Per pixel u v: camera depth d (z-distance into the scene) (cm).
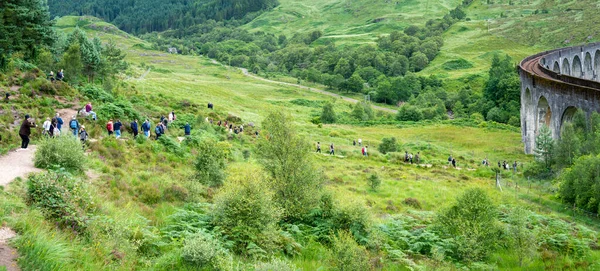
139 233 1463
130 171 2353
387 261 1772
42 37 5494
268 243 1670
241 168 3250
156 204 2002
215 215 1766
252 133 5881
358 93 19112
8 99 3391
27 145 2345
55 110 3591
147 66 19012
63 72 4938
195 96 9656
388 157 5597
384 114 13738
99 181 2008
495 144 7931
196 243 1387
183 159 3023
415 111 12275
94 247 1267
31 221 1238
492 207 2136
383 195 3231
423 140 8344
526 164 5331
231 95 12062
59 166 1859
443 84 18212
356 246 1667
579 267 1894
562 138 4553
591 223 2827
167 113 5162
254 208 1712
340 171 4122
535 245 1973
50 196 1454
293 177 2123
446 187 3697
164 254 1390
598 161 3152
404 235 2088
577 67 12088
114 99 4425
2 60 4162
